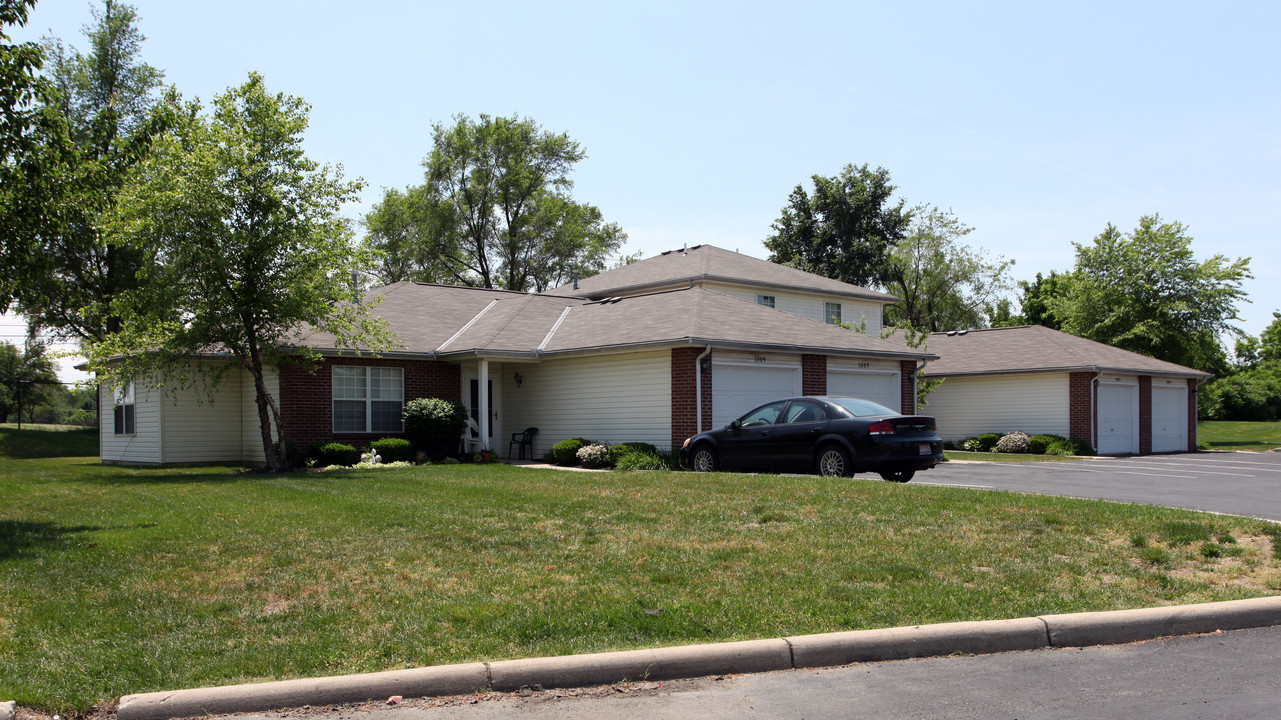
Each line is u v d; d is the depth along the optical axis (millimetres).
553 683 5238
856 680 5402
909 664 5719
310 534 9500
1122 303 39750
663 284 31125
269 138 18188
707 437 17047
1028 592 7000
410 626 6035
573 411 22594
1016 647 6047
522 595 6832
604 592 6910
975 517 10039
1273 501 13117
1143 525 9438
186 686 4980
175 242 17516
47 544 9031
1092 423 28578
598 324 23406
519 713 4844
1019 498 11367
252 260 18016
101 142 14938
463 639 5777
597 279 35406
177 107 18031
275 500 12617
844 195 56219
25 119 10836
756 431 16219
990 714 4816
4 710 4570
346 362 21953
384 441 21281
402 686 5047
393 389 22734
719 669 5492
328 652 5512
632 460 18625
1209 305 38625
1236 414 52469
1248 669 5586
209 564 8023
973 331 35500
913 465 14445
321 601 6711
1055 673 5535
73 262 29172
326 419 21516
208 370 21703
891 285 56250
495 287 51719
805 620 6203
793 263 56688
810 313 34250
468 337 23922
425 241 48188
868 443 14547
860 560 8023
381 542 9000
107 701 4855
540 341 23469
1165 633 6375
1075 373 29141
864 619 6230
